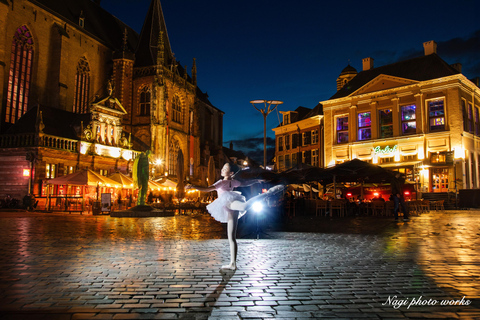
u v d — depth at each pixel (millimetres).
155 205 27797
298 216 24938
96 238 10484
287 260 7043
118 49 54875
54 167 33188
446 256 7461
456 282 5301
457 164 35250
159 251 8086
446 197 33688
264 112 25484
